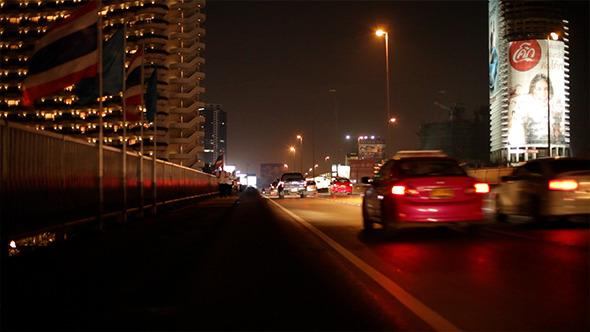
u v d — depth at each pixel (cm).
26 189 1047
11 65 7744
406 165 1206
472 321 555
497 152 13388
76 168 1327
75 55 1321
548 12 12331
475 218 1129
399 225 1138
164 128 7400
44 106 7394
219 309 620
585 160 1309
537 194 1284
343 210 2486
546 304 615
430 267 862
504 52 12950
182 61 8256
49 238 1382
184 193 3294
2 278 821
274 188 6756
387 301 648
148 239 1345
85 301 665
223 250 1118
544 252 973
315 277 805
